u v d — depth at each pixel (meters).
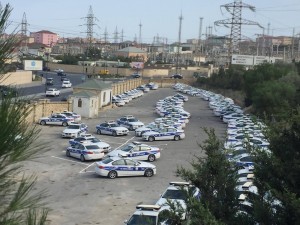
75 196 25.88
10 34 3.77
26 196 3.84
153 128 49.16
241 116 61.97
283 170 9.95
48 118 53.06
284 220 9.40
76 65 143.50
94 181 29.56
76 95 62.03
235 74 107.62
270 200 10.09
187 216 10.65
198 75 149.88
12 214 3.76
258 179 10.61
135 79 115.44
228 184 10.80
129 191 27.52
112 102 77.81
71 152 36.47
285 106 11.64
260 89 57.31
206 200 10.63
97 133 50.38
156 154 37.00
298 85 63.84
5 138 3.55
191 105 87.44
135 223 18.09
